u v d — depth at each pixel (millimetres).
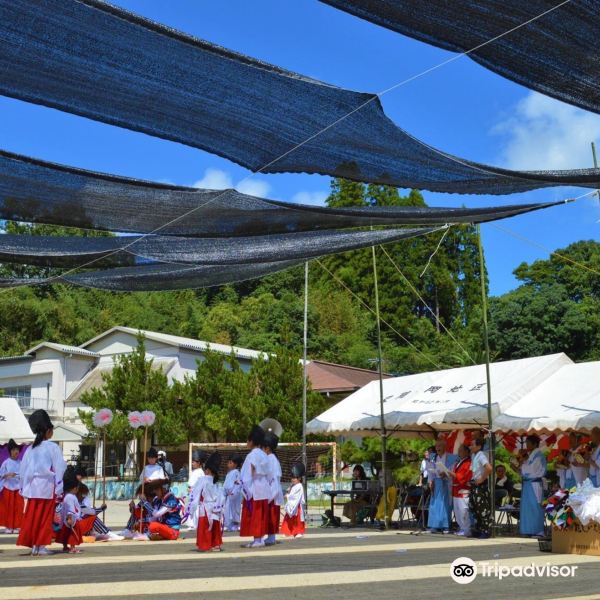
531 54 6809
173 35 6520
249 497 12633
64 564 10000
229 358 29031
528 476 13883
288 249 12070
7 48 6824
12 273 49688
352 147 8289
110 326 52375
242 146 8320
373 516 17688
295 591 7289
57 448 11531
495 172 8812
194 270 13180
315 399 27312
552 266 46312
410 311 50250
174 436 27172
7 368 41250
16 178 9180
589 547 10531
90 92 7492
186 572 8984
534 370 15055
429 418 15508
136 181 9023
